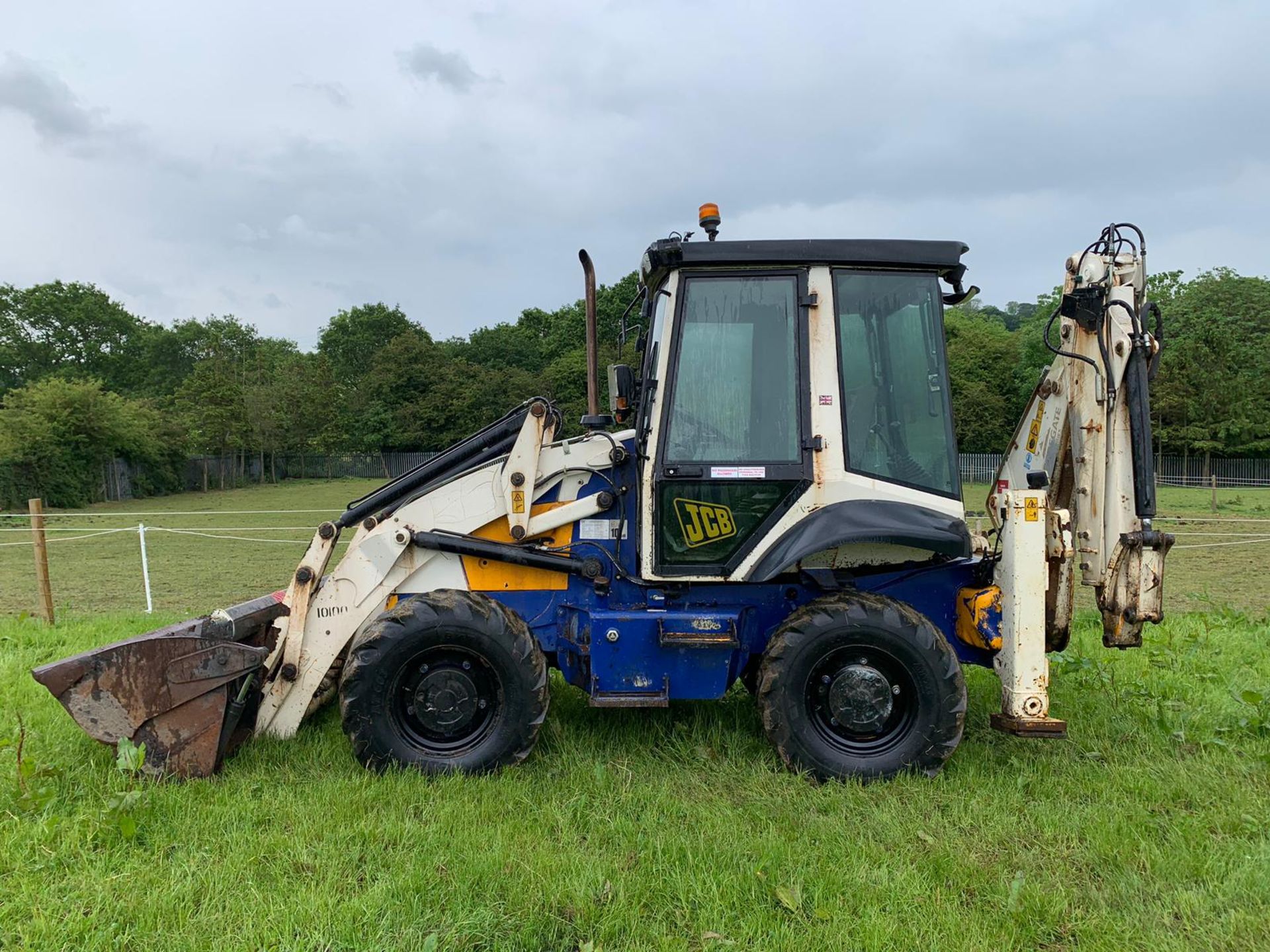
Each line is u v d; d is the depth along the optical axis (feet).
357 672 12.66
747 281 13.46
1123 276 13.85
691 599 14.05
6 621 26.32
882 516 12.78
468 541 13.97
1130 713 15.81
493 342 199.62
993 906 9.48
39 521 26.58
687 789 12.50
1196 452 131.85
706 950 8.55
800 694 12.78
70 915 8.87
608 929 8.81
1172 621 24.57
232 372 166.61
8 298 194.29
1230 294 139.13
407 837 10.64
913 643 12.72
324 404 161.99
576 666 14.23
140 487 116.78
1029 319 146.72
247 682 12.87
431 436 163.73
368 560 13.91
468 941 8.59
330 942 8.49
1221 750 14.16
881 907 9.36
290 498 111.45
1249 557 42.57
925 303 13.57
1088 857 10.53
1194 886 9.90
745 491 13.25
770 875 9.83
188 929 8.75
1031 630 12.85
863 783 12.69
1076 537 14.61
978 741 14.57
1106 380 13.89
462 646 12.91
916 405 13.46
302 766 13.01
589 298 15.06
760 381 13.34
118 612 29.55
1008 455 16.63
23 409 101.40
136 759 11.38
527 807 11.78
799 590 14.08
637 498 13.82
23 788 11.47
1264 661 19.66
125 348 216.33
